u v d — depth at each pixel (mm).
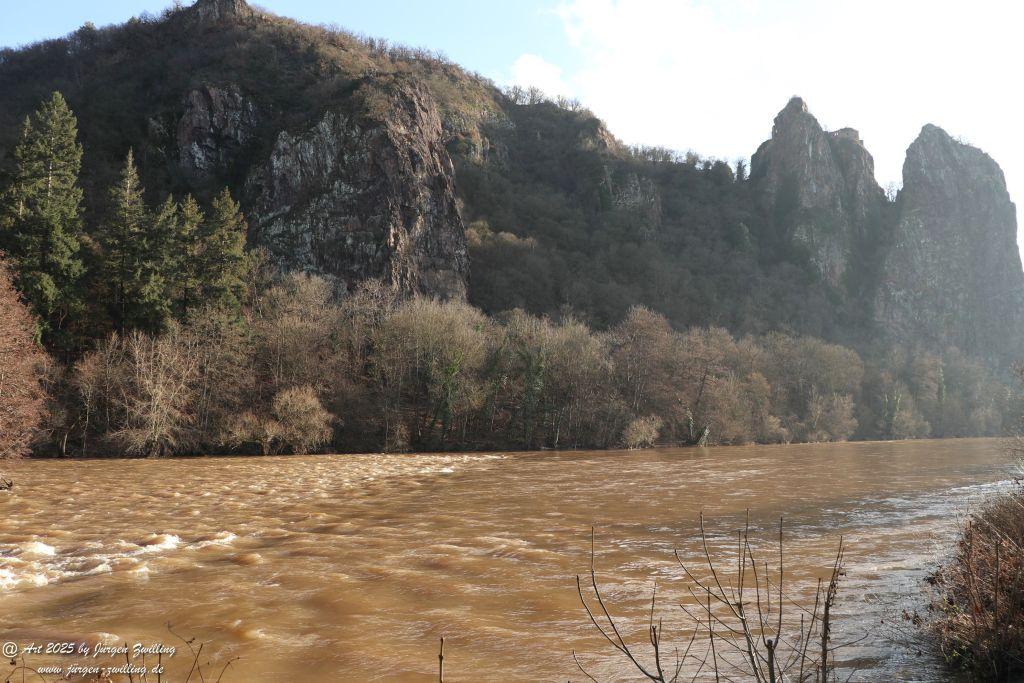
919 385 124312
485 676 9258
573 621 11758
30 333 48781
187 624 11539
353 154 118875
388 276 108312
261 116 136000
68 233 66000
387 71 163750
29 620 11703
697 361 85250
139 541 18422
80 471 40656
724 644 10250
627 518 23359
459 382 73562
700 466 48031
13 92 159125
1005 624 8359
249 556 16641
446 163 143125
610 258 167125
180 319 68188
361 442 68375
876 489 32094
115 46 169875
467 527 21359
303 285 76500
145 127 134625
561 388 80375
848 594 12953
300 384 67188
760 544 18531
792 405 105938
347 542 18688
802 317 177375
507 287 135500
